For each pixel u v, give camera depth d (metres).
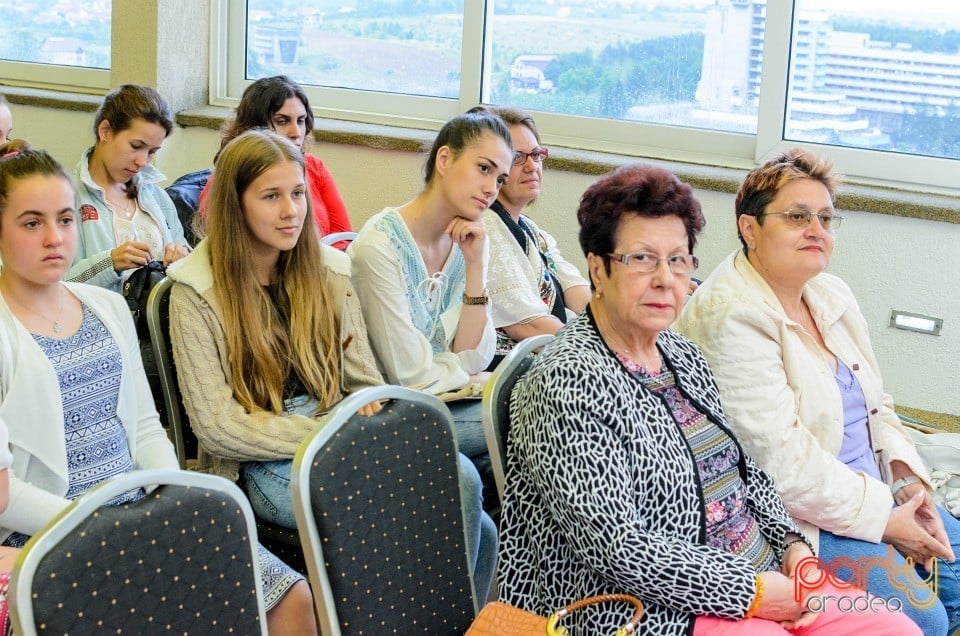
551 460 1.75
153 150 3.15
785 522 2.02
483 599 2.39
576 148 4.25
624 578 1.73
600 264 1.88
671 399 1.91
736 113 4.07
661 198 1.84
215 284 2.26
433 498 1.80
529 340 2.04
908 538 2.23
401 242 2.57
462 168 2.56
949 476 2.56
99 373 2.08
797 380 2.28
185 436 2.38
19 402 1.98
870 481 2.23
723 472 1.93
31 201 1.98
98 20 5.04
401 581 1.74
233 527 1.55
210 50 4.80
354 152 4.37
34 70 5.18
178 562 1.49
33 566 1.35
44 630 1.35
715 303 2.29
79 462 2.05
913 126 3.81
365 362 2.44
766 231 2.32
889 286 3.68
